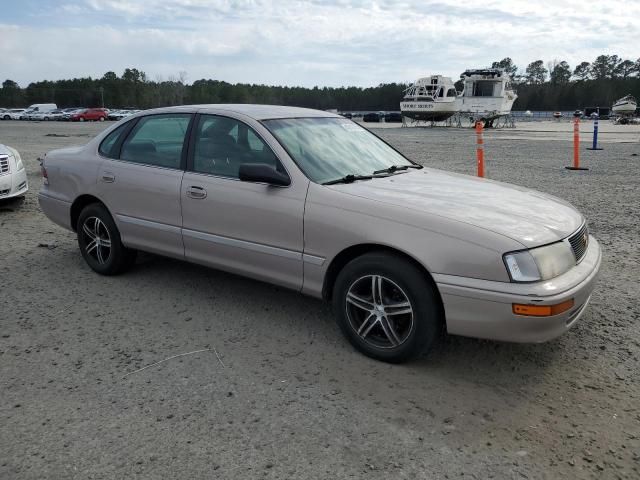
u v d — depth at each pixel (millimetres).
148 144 4723
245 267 4066
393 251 3361
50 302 4516
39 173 12195
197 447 2666
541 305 2943
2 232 6887
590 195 9438
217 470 2502
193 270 5316
